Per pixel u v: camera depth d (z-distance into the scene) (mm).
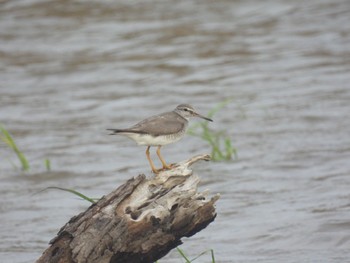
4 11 29297
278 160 17312
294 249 13008
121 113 20828
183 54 25266
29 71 24500
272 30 26906
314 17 27781
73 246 9312
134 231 9273
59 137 19469
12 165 17844
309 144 18078
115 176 16875
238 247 13266
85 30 27594
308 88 21891
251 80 22859
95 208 9500
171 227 9438
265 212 14562
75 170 17344
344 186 15492
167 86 22781
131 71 24156
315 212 14281
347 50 24672
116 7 29469
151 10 29141
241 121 19953
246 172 16781
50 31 27641
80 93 22609
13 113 21250
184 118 12570
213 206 9570
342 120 19406
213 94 21922
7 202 15766
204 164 17484
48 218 14852
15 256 13141
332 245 13000
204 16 28406
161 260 12945
